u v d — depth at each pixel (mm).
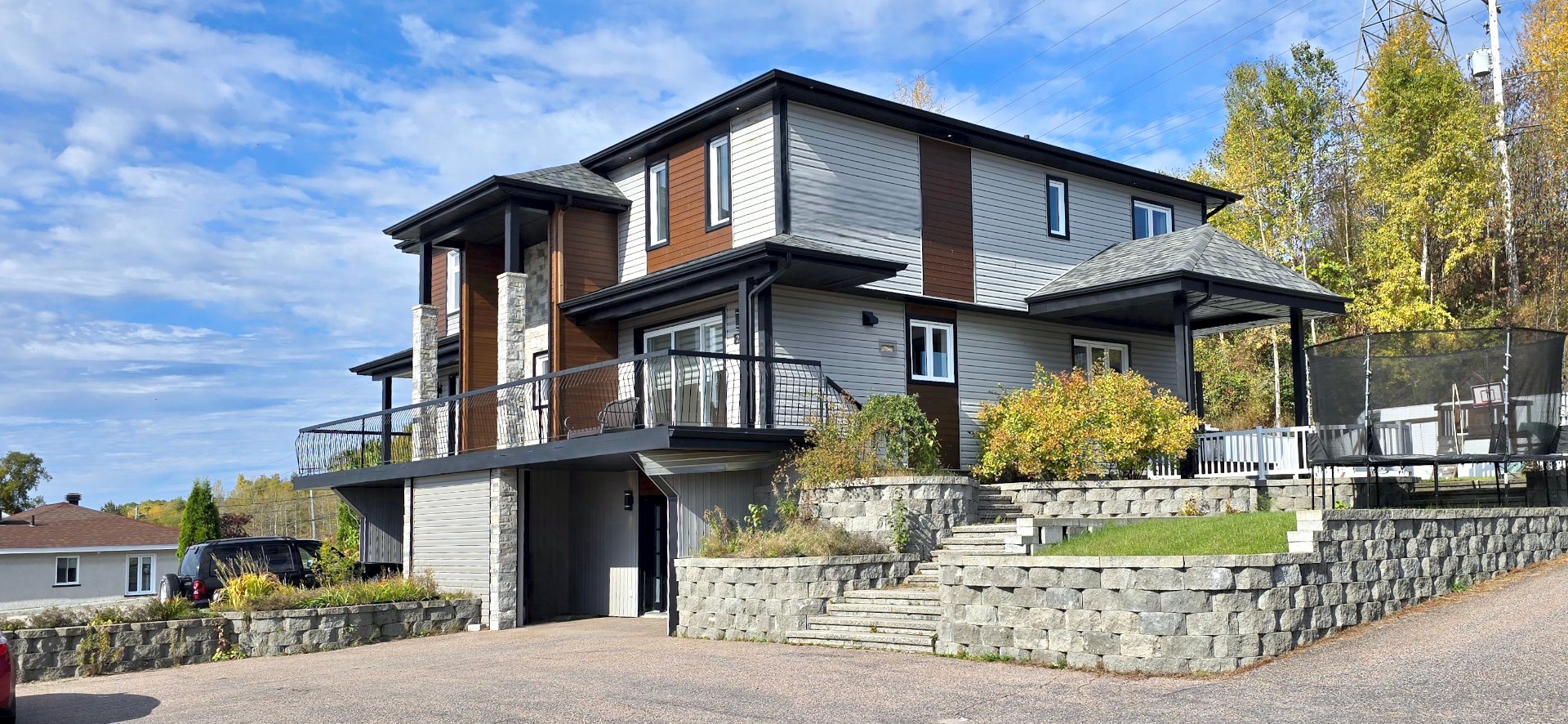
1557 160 34594
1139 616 10562
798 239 19266
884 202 21062
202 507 38438
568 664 13398
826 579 14820
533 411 21781
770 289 18875
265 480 73375
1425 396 14938
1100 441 18766
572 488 22594
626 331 22375
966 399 22016
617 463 19984
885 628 13500
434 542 21672
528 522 20812
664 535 20812
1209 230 22922
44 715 11523
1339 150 35688
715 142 21062
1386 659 9961
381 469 23078
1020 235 23234
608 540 21641
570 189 21719
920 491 16234
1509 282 34500
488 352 24203
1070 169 24297
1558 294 33656
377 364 29672
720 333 20281
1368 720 8102
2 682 9953
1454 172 31406
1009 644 11539
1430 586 12680
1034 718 8898
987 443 20422
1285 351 38438
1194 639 10328
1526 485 17344
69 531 40156
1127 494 18062
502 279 21188
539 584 21812
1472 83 34594
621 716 9641
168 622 16250
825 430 17359
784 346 19609
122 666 15742
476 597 19984
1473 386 14758
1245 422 37312
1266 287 20656
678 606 16359
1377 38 36438
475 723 9656
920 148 21859
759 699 10164
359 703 11156
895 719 9086
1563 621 10508
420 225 23328
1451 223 31906
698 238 21078
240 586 18109
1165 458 19484
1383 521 12109
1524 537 14391
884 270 18906
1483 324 33250
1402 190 31422
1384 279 32062
